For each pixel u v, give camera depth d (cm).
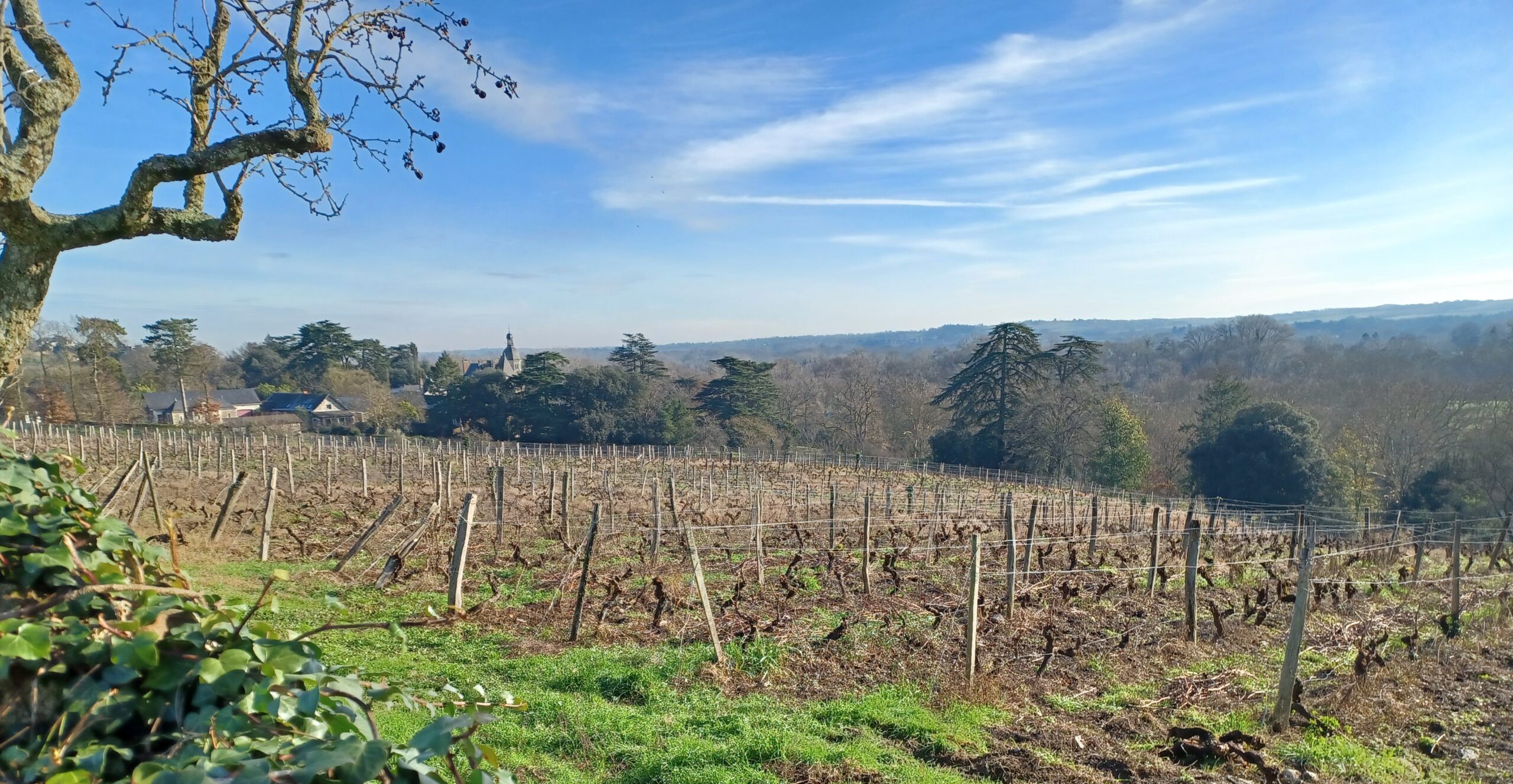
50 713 159
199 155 338
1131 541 1920
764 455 5256
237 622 189
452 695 220
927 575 1394
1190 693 786
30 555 167
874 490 3553
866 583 1232
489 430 5803
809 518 2283
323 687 183
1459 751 671
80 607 170
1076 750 644
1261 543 1911
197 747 163
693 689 764
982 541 1770
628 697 753
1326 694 788
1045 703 767
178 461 3114
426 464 3438
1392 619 1119
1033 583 1287
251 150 351
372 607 1083
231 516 1736
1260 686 816
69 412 4484
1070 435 4719
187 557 1312
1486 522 3105
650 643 936
